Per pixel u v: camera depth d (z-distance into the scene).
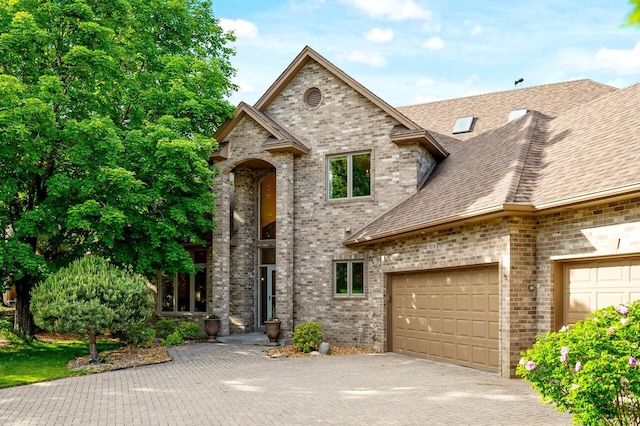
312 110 20.09
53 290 14.16
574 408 6.74
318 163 19.80
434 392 10.51
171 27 19.61
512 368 11.69
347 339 18.70
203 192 18.53
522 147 14.45
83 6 15.81
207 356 16.22
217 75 19.52
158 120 17.56
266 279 21.86
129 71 19.17
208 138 19.28
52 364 14.82
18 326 18.88
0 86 14.03
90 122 15.28
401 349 16.80
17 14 14.73
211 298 21.64
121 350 17.47
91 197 16.12
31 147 14.80
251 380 12.24
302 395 10.52
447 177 17.39
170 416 9.13
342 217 19.23
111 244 16.00
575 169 11.76
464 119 23.97
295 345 17.20
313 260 19.52
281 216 19.48
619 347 6.46
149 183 17.78
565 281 11.51
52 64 16.69
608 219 10.25
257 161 20.59
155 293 23.06
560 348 6.87
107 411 9.57
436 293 15.10
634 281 10.01
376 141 19.00
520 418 8.45
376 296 17.72
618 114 13.40
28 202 17.61
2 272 15.93
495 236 12.30
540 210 11.29
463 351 13.84
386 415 8.83
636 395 6.13
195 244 21.69
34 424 8.81
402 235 15.62
